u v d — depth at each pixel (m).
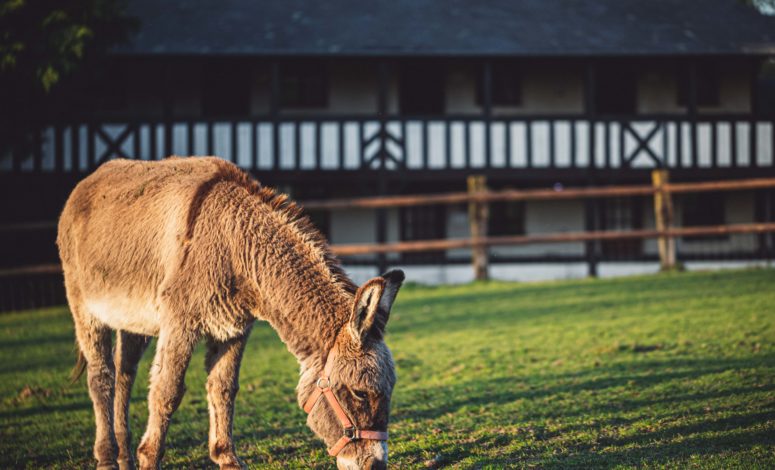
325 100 20.67
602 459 4.86
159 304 4.50
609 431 5.48
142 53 17.95
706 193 20.98
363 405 3.82
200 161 5.00
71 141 18.25
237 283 4.41
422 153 18.89
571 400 6.45
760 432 5.18
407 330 10.64
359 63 20.70
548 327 10.00
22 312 15.08
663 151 19.17
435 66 20.84
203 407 7.18
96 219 5.06
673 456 4.82
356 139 18.84
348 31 19.42
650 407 6.01
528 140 19.02
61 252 5.45
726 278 13.36
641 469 4.61
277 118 18.70
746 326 8.91
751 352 7.64
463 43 18.88
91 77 16.95
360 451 3.79
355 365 3.86
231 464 4.55
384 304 3.95
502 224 21.53
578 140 19.08
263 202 4.61
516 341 9.25
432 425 6.03
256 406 7.02
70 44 14.55
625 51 18.59
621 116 19.14
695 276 13.98
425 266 20.72
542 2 21.88
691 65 19.12
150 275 4.64
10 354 10.53
